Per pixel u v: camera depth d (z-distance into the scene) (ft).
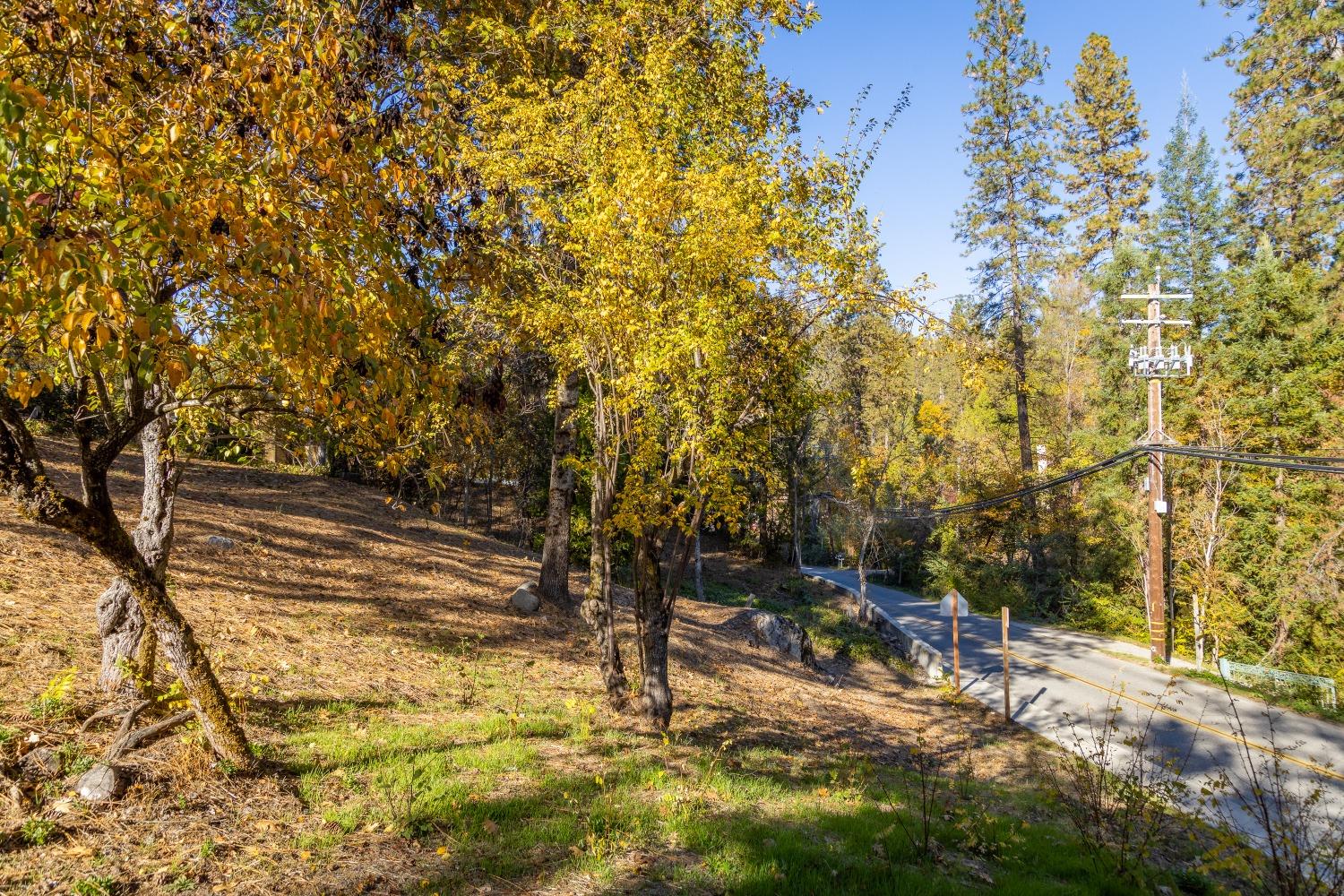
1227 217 118.21
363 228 13.39
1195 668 69.62
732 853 18.02
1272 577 75.05
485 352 35.37
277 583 38.63
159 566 19.84
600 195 28.17
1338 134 98.84
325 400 13.60
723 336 27.40
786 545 141.08
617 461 33.53
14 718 17.52
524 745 24.89
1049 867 22.08
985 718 54.54
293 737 21.16
